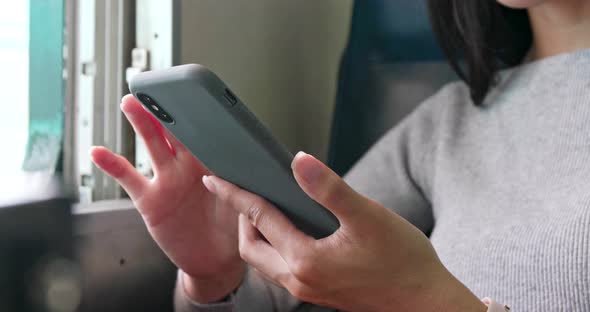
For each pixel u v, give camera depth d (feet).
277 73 4.52
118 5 3.38
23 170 3.06
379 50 4.38
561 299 2.37
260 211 1.82
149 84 1.53
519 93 3.14
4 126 2.98
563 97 2.88
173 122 1.72
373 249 1.65
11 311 1.58
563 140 2.76
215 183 1.91
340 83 4.49
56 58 3.23
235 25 4.04
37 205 1.66
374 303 1.82
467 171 3.13
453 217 2.97
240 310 2.63
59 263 1.72
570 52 2.99
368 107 4.36
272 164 1.58
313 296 1.88
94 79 3.30
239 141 1.58
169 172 2.23
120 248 2.83
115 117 3.41
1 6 2.93
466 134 3.32
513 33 3.41
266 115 4.42
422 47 4.23
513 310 2.51
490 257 2.65
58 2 3.22
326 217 1.70
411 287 1.76
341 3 5.08
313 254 1.71
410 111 4.20
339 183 1.50
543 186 2.71
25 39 3.07
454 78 4.08
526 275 2.49
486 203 2.88
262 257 2.00
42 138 3.18
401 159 3.55
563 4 3.05
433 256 1.81
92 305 2.63
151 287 3.01
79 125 3.33
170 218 2.31
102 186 3.34
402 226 1.69
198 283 2.58
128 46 3.43
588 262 2.32
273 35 4.46
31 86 3.11
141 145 3.43
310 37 4.91
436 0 3.49
